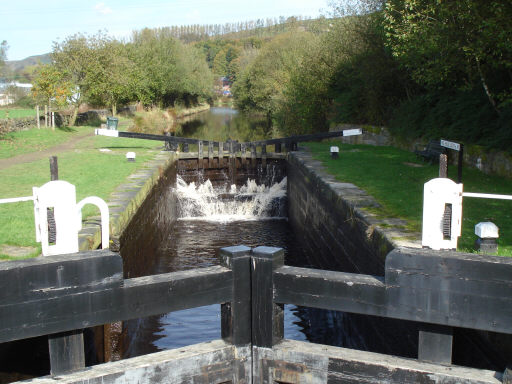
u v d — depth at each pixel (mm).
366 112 17859
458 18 8914
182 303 3312
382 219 6188
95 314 3100
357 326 6574
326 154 13594
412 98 16516
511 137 9078
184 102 59469
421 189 8141
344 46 19672
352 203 7148
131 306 3182
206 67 66250
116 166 11367
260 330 3490
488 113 10602
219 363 3475
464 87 10641
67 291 3020
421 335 3197
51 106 23078
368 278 3248
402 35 10078
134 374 3211
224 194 15141
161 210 11438
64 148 15648
